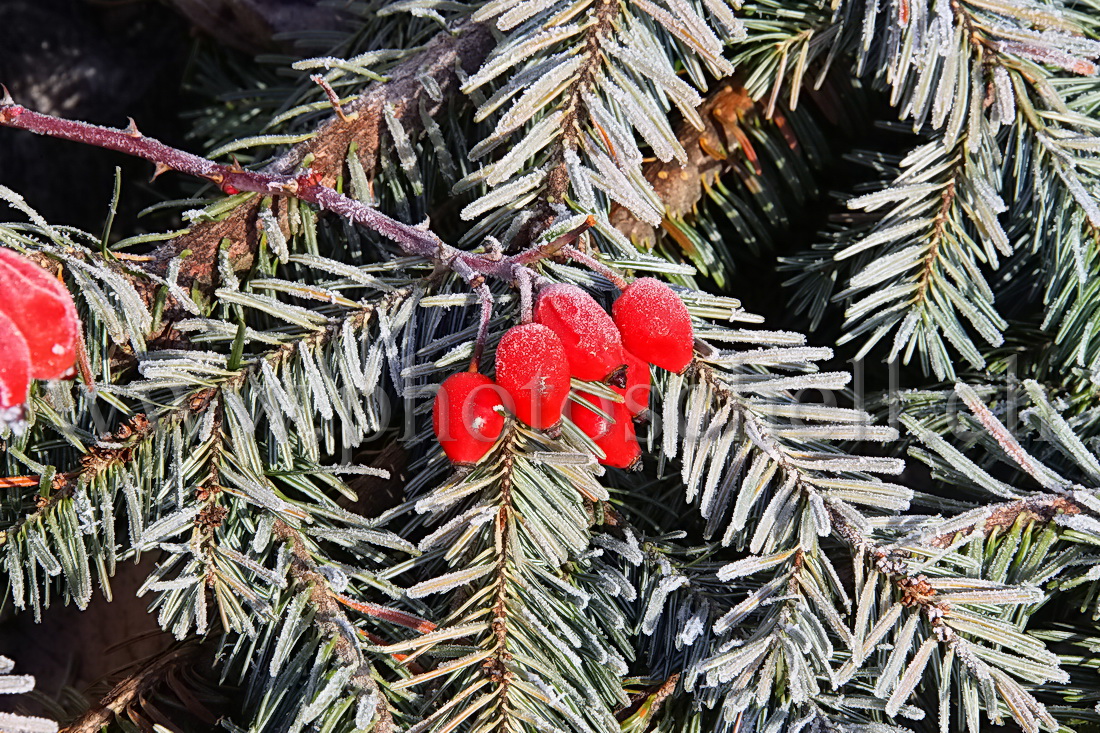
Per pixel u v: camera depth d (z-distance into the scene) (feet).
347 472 1.48
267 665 1.49
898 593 1.44
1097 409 1.54
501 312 1.49
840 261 1.63
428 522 1.49
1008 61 1.52
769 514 1.45
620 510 1.57
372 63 1.59
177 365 1.45
